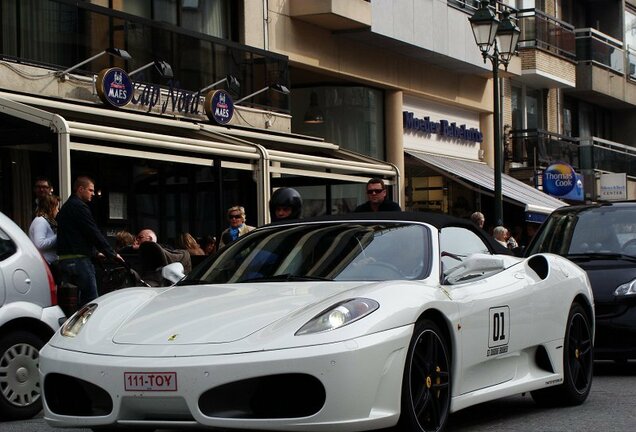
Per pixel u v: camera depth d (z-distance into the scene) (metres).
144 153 15.24
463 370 7.77
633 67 44.53
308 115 27.41
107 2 19.88
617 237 13.40
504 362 8.55
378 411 6.79
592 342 10.02
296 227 8.68
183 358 6.64
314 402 6.59
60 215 12.23
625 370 13.15
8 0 16.88
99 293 13.42
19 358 9.63
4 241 9.79
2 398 9.48
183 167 19.42
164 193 19.28
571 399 9.57
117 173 18.72
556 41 37.25
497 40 22.50
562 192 33.50
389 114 28.44
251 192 19.78
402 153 28.56
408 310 7.07
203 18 22.12
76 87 17.70
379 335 6.77
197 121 20.14
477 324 7.95
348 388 6.58
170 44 19.81
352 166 19.86
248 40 22.91
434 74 30.05
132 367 6.69
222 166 17.00
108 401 6.85
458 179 28.77
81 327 7.34
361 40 26.34
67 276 12.17
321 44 25.14
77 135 13.84
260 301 7.25
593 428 8.33
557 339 9.30
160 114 19.19
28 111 13.86
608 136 45.28
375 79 27.20
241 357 6.56
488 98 33.25
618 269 12.70
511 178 33.44
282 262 8.15
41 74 17.19
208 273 8.33
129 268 12.46
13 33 16.92
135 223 19.02
